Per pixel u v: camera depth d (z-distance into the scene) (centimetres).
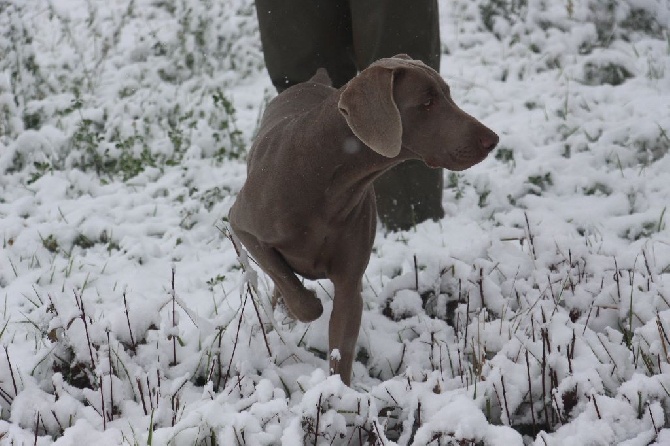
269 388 409
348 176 439
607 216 671
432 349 481
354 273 465
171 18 1098
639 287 529
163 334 493
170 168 782
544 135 801
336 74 669
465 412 379
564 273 545
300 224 450
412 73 427
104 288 604
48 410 417
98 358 451
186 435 388
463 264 553
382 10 625
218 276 585
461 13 1060
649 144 745
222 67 988
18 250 649
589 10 1000
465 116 429
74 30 1077
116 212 704
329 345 470
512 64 956
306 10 641
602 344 460
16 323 543
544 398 429
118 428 414
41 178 752
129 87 935
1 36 880
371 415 388
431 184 670
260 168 460
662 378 411
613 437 386
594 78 915
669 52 962
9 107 841
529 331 493
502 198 706
